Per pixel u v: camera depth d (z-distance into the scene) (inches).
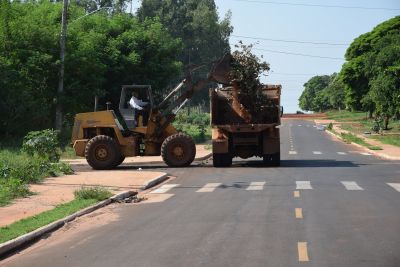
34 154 1045.2
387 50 2576.3
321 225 504.4
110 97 2107.5
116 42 2110.0
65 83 1755.7
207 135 2556.6
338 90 5797.2
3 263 418.6
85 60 1742.1
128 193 759.1
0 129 1679.4
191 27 4114.2
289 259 384.2
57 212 600.4
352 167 1123.3
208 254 406.3
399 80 2269.9
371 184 826.2
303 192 738.8
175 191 802.2
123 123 1163.3
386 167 1119.0
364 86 3580.2
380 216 546.6
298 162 1288.1
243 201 671.1
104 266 388.5
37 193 748.6
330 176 945.5
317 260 380.5
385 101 2314.2
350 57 3821.4
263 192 748.6
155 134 1155.3
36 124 1729.8
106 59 2063.2
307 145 2062.0
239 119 1155.3
